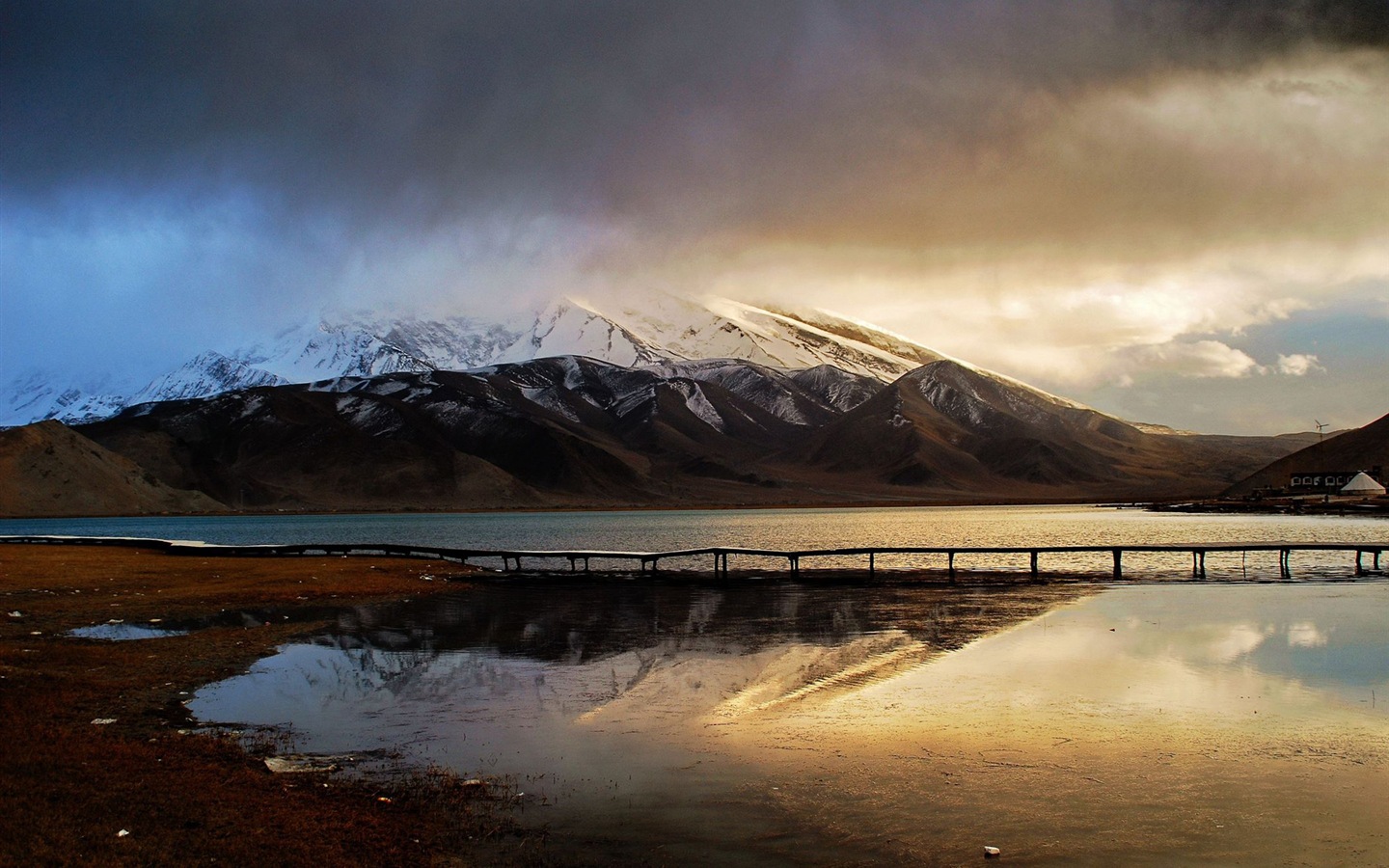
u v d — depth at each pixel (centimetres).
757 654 3216
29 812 1498
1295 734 2112
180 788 1658
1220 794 1736
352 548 7694
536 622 4009
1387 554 7850
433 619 4084
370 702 2448
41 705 2244
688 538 12800
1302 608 4347
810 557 8431
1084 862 1457
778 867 1430
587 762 1919
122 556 7019
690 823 1593
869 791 1752
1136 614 4156
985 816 1633
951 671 2856
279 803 1619
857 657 3139
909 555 8506
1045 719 2248
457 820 1589
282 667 2906
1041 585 5566
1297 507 18862
